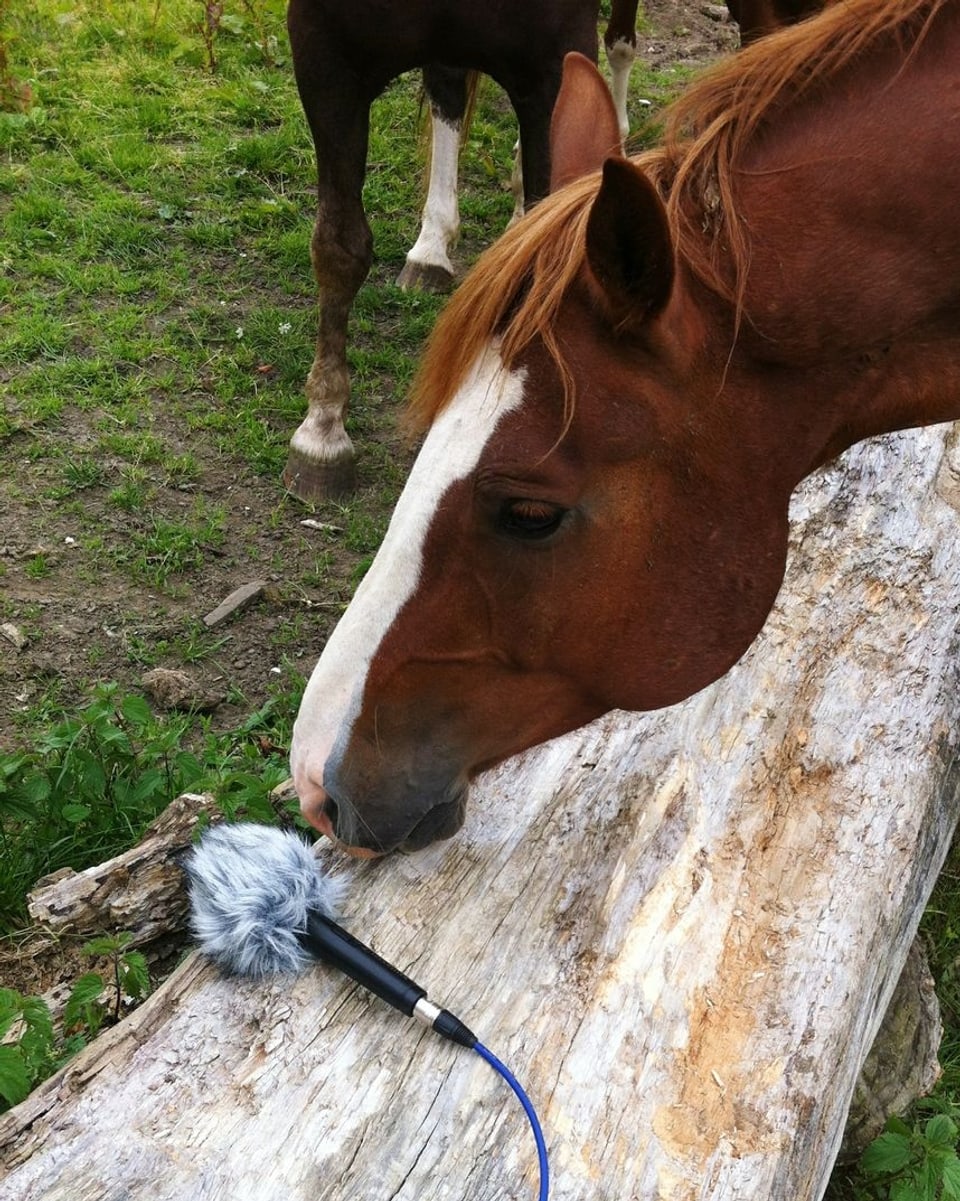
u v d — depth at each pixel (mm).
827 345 1663
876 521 2750
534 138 3635
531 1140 1589
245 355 4562
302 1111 1580
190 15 6820
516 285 1566
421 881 1904
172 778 2814
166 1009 1713
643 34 7645
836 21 1653
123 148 5598
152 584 3605
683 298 1572
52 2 6684
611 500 1634
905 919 2115
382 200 5609
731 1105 1698
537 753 2156
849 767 2244
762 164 1655
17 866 2635
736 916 1959
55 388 4285
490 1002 1745
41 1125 1561
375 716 1746
